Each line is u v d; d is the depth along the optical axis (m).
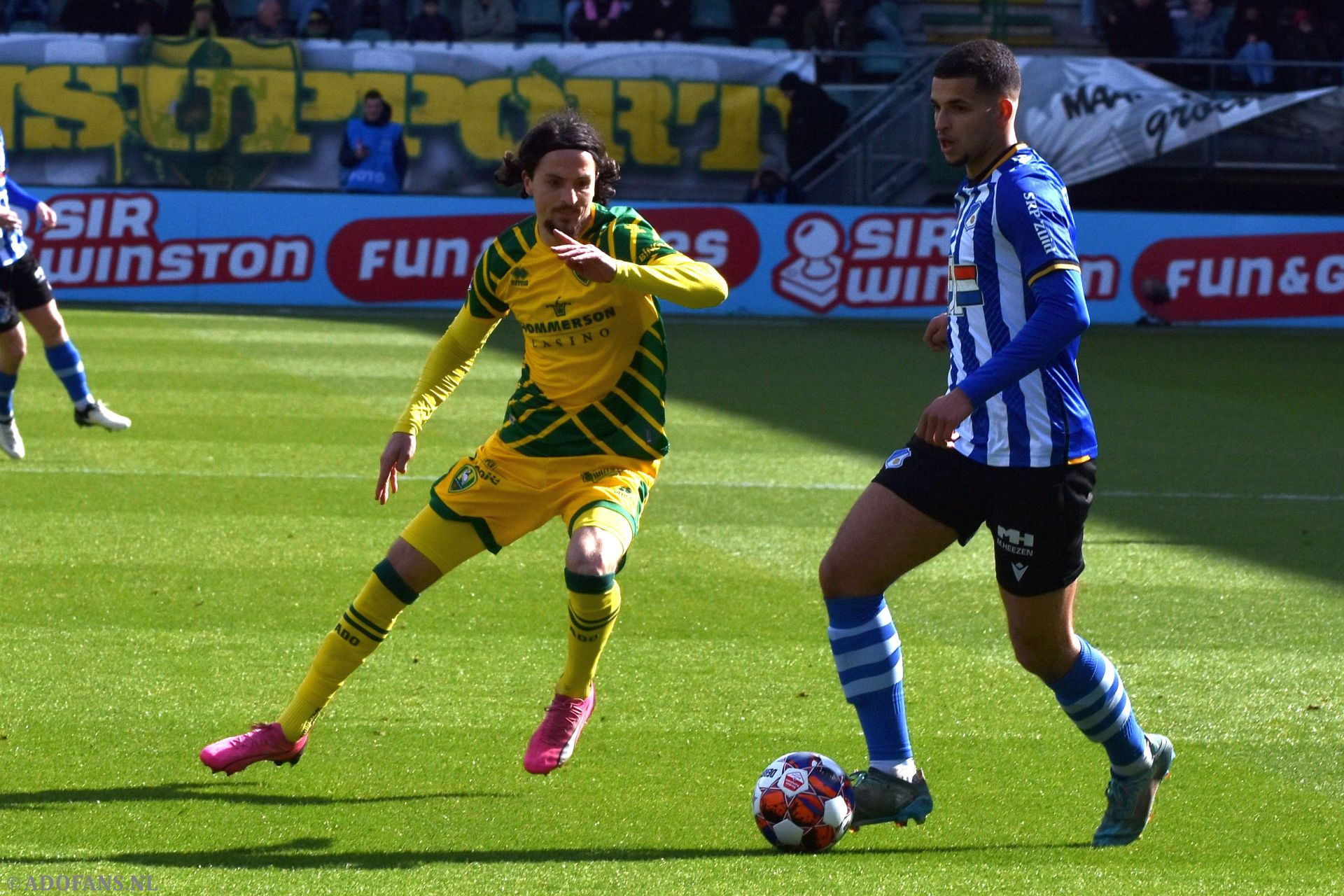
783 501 27.28
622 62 68.94
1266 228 66.81
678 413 37.94
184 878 11.05
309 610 19.23
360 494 26.77
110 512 24.61
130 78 66.94
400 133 67.81
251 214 64.62
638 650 17.86
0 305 26.89
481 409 37.69
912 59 71.00
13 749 13.94
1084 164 69.44
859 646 12.00
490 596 20.14
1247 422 39.12
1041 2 79.81
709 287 12.21
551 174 12.42
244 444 31.41
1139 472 31.61
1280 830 12.75
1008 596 11.81
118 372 41.81
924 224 66.88
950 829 12.62
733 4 74.88
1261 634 19.34
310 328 55.78
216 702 15.53
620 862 11.59
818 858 11.80
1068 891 11.11
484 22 72.75
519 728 15.02
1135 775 12.22
